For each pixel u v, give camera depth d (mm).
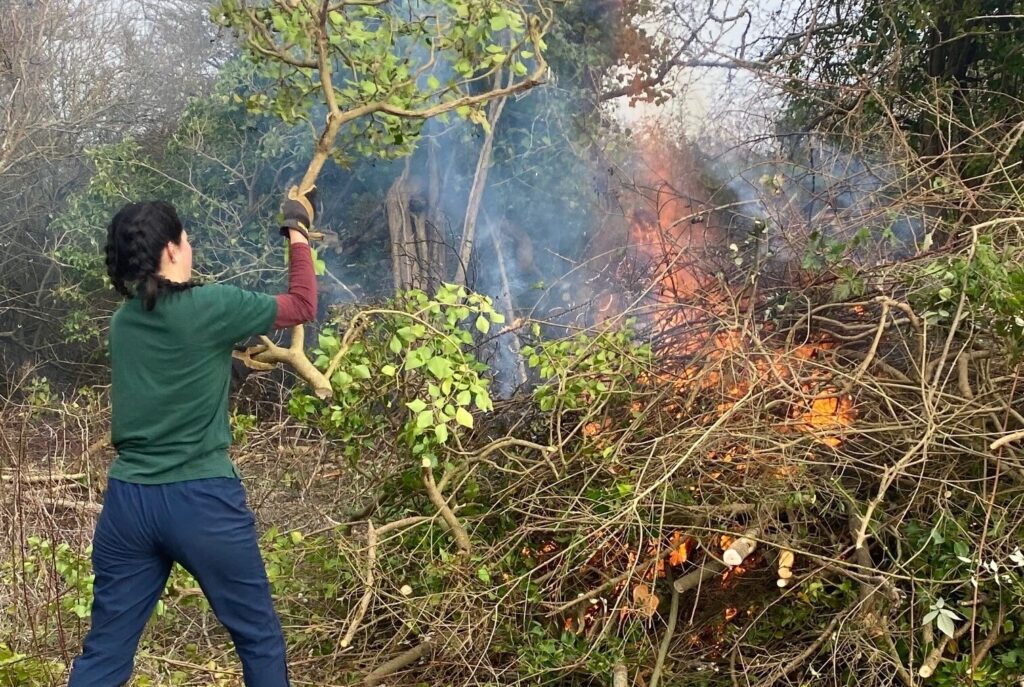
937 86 6133
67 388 9469
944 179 4352
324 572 3744
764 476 3426
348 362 3465
